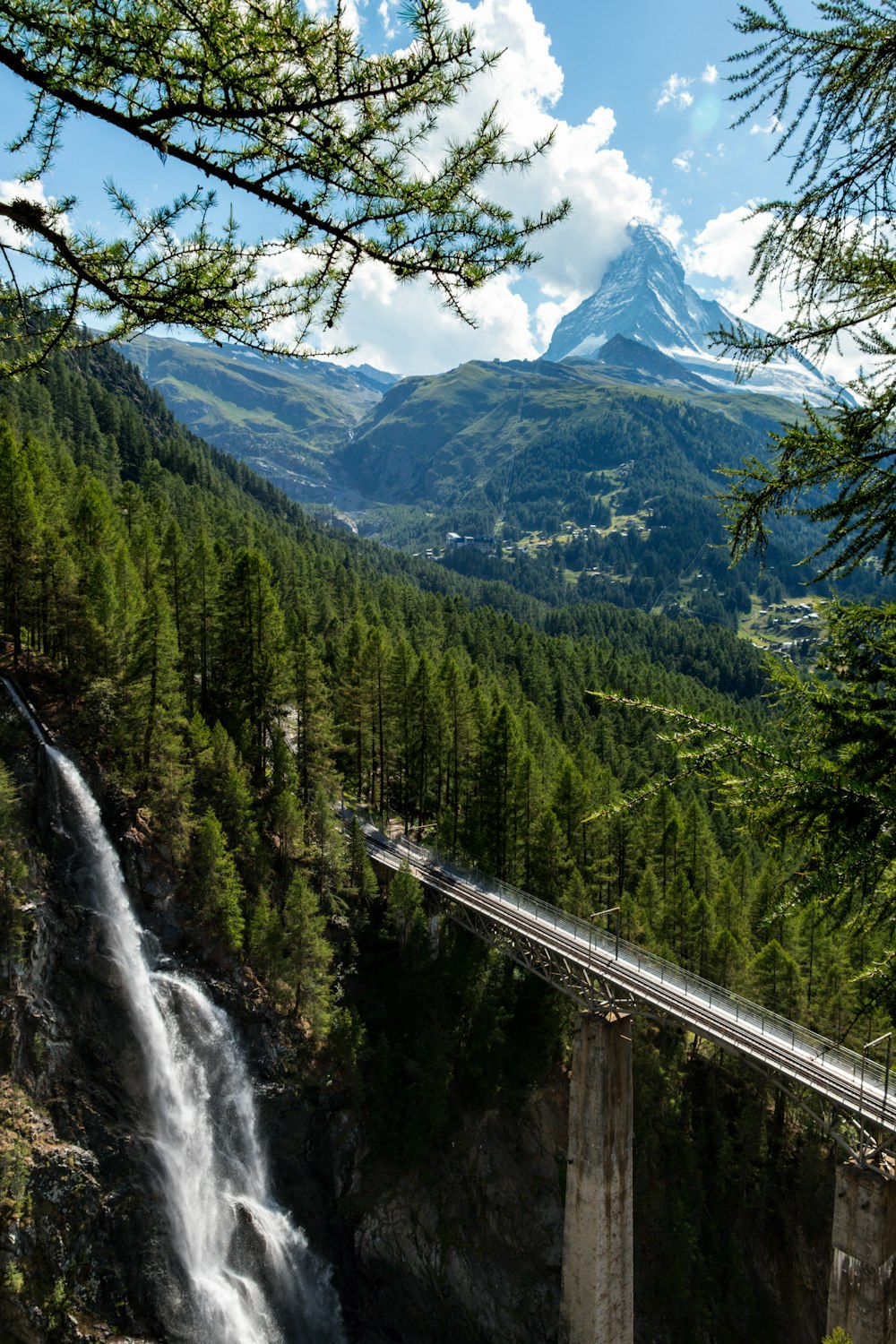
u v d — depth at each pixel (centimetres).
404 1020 5312
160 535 9531
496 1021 5275
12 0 553
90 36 565
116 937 4791
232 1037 4950
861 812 702
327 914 5566
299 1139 4962
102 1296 3972
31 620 5950
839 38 747
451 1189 5106
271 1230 4672
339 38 576
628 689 12375
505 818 6278
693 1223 5112
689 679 16062
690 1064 5756
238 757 6031
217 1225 4516
